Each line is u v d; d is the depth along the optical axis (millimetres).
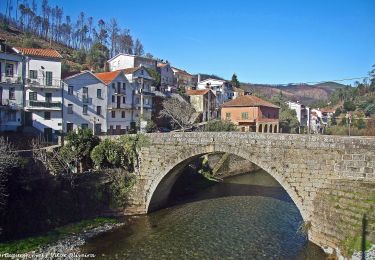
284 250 23516
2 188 22266
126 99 57719
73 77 48219
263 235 26312
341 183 23125
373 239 19375
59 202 26797
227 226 28312
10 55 42031
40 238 23578
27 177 25312
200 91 77875
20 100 43125
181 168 32406
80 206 28078
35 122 44344
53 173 28156
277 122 73625
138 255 22578
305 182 24891
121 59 78625
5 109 41469
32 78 44281
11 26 101000
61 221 26281
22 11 111062
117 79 55688
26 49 44938
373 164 22812
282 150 25609
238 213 31875
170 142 30234
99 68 82938
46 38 109375
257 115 65375
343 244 21000
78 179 28859
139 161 31609
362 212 20797
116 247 23656
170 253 23000
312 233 24297
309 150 24766
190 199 36844
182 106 65562
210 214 31516
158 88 72312
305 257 22281
